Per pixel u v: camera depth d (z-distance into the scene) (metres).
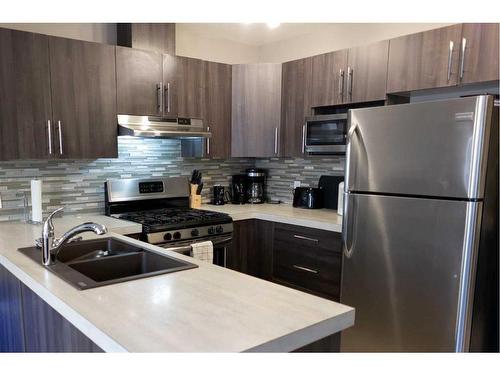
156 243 2.60
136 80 2.82
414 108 2.02
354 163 2.30
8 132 2.31
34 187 2.52
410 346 2.12
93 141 2.65
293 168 3.71
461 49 2.23
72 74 2.53
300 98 3.19
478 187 1.83
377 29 3.07
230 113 3.42
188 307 1.14
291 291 1.29
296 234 2.93
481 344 2.01
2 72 2.27
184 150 3.44
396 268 2.14
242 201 3.74
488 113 1.80
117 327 1.00
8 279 1.78
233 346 0.91
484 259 1.94
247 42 3.92
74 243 1.97
